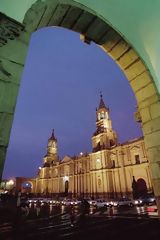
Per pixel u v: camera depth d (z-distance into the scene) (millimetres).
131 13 4461
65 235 9477
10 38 2475
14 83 2332
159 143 4020
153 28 4852
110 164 52906
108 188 49594
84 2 3703
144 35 4773
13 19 2541
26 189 82250
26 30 2713
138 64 4551
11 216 15133
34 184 82562
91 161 57844
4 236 9672
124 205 26469
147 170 44750
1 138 2031
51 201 43750
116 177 50500
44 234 9984
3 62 2316
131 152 49719
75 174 63250
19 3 2785
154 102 4305
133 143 49594
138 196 36750
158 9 4684
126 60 4703
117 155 52250
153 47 4895
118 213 17578
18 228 11125
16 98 2287
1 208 17547
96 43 4672
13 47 2471
